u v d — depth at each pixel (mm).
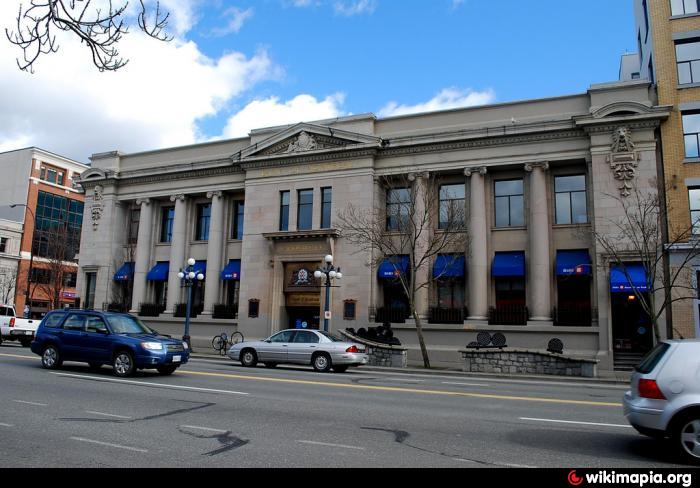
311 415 10047
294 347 21078
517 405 12086
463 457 7133
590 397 14211
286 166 34312
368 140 31516
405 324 29547
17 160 65938
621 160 26531
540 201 28312
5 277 57625
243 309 33969
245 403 11242
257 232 34469
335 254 31859
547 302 27516
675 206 25469
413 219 27609
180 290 37531
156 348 15625
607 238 25797
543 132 28453
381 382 16875
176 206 38438
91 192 41750
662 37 27359
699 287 24281
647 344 26094
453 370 23875
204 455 6969
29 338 30516
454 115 30953
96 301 39750
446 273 29234
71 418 9250
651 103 26953
